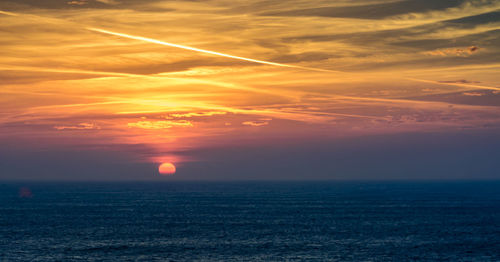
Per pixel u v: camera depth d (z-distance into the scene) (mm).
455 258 54250
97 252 57344
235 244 63688
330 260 53000
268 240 67125
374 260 53031
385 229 79375
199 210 117875
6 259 52375
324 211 114312
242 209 121250
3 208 121438
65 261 51812
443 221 91375
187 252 57688
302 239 68062
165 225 85125
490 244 63562
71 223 87125
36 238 67688
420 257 54656
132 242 65188
